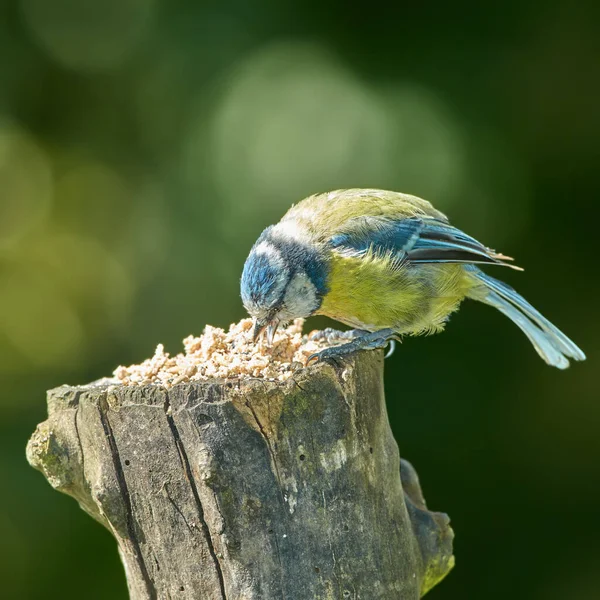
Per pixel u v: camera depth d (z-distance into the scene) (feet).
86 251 44.62
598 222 41.14
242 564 17.81
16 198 45.57
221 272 41.50
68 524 36.60
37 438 19.39
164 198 43.04
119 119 44.60
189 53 43.14
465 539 38.11
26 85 44.83
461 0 42.22
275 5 42.73
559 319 40.88
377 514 19.02
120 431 18.28
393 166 40.78
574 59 41.83
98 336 43.73
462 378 39.29
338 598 18.16
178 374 18.98
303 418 18.07
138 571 18.72
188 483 17.98
